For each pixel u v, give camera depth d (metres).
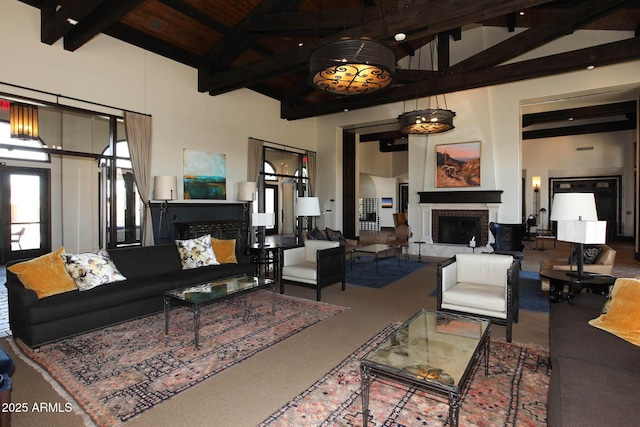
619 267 6.88
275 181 9.72
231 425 2.07
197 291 3.61
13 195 7.38
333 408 2.23
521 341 3.28
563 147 12.41
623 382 1.72
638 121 7.46
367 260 8.12
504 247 7.04
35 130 5.16
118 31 5.55
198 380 2.58
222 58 6.63
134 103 5.82
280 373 2.69
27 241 7.57
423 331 2.61
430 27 4.12
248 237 7.61
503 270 3.76
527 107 8.23
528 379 2.57
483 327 2.64
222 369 2.75
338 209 9.99
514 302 3.53
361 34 4.36
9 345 3.27
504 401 2.29
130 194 6.20
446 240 8.53
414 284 5.66
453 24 3.98
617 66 6.55
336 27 4.89
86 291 3.55
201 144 6.89
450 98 8.22
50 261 3.53
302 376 2.64
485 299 3.33
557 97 7.34
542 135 11.94
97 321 3.47
